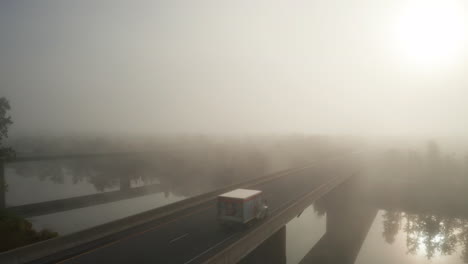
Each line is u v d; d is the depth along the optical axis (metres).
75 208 48.59
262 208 24.45
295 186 40.31
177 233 21.72
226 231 22.11
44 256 17.48
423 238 46.16
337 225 50.16
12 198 56.09
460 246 42.84
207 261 16.23
